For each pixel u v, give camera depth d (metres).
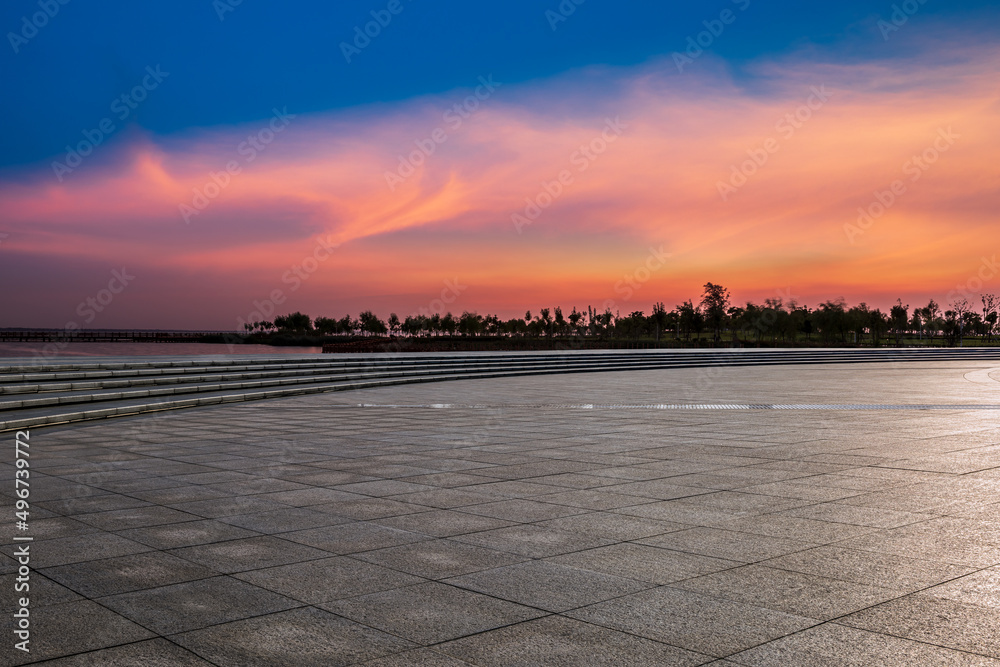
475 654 3.80
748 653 3.79
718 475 8.74
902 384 24.89
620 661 3.71
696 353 40.28
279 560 5.44
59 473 9.04
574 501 7.39
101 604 4.53
